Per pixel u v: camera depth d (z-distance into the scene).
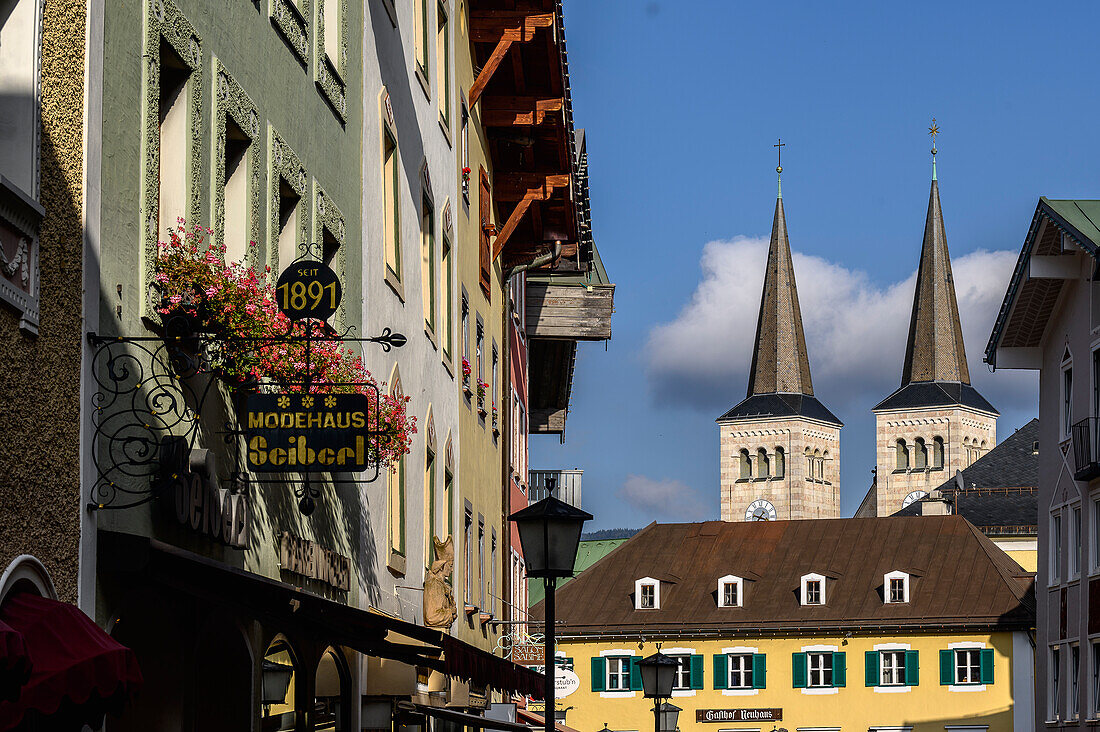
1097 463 46.69
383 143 23.08
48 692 9.38
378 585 22.28
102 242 11.84
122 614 13.79
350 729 20.88
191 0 14.09
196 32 14.16
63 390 11.05
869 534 86.69
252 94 16.11
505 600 39.06
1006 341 54.09
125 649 9.97
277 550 16.69
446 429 29.08
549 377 57.91
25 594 10.04
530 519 16.53
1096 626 47.06
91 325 11.55
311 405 13.20
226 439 14.15
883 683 79.69
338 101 20.25
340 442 13.15
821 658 80.81
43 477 10.65
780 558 86.06
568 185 38.00
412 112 25.81
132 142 12.61
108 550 11.52
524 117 35.50
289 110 17.72
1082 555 48.56
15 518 10.20
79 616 10.09
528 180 37.91
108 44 12.04
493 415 37.16
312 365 14.94
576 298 50.25
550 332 49.56
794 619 81.75
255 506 15.86
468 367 31.94
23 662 8.51
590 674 83.50
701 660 82.31
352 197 21.03
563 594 86.44
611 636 83.31
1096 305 48.00
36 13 10.70
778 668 81.31
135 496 12.23
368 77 22.28
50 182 10.96
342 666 20.53
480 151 35.25
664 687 27.69
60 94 11.20
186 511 13.06
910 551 84.56
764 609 82.81
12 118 10.59
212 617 15.03
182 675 14.05
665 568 86.69
